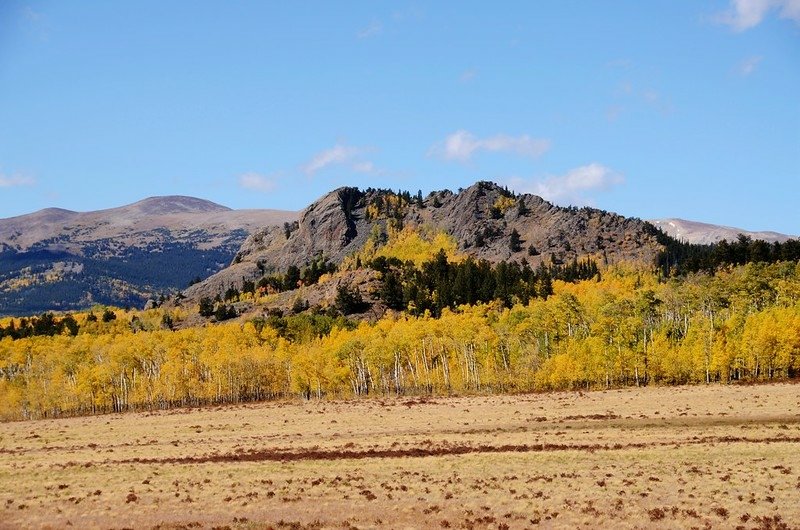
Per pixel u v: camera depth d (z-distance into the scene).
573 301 152.62
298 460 68.25
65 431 105.75
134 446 84.31
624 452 64.06
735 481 51.75
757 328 121.19
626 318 137.88
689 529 42.59
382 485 55.78
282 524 46.84
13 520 49.94
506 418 91.00
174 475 62.09
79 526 48.09
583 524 44.47
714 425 77.31
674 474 54.97
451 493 52.56
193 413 124.25
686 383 122.06
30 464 71.19
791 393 93.94
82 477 62.47
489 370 136.12
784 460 57.31
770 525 42.50
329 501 51.88
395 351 145.75
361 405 118.38
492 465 61.44
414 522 46.56
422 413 101.31
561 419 87.38
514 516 46.72
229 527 46.56
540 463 61.38
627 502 48.34
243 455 72.75
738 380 118.12
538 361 135.88
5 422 137.50
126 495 55.25
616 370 124.44
